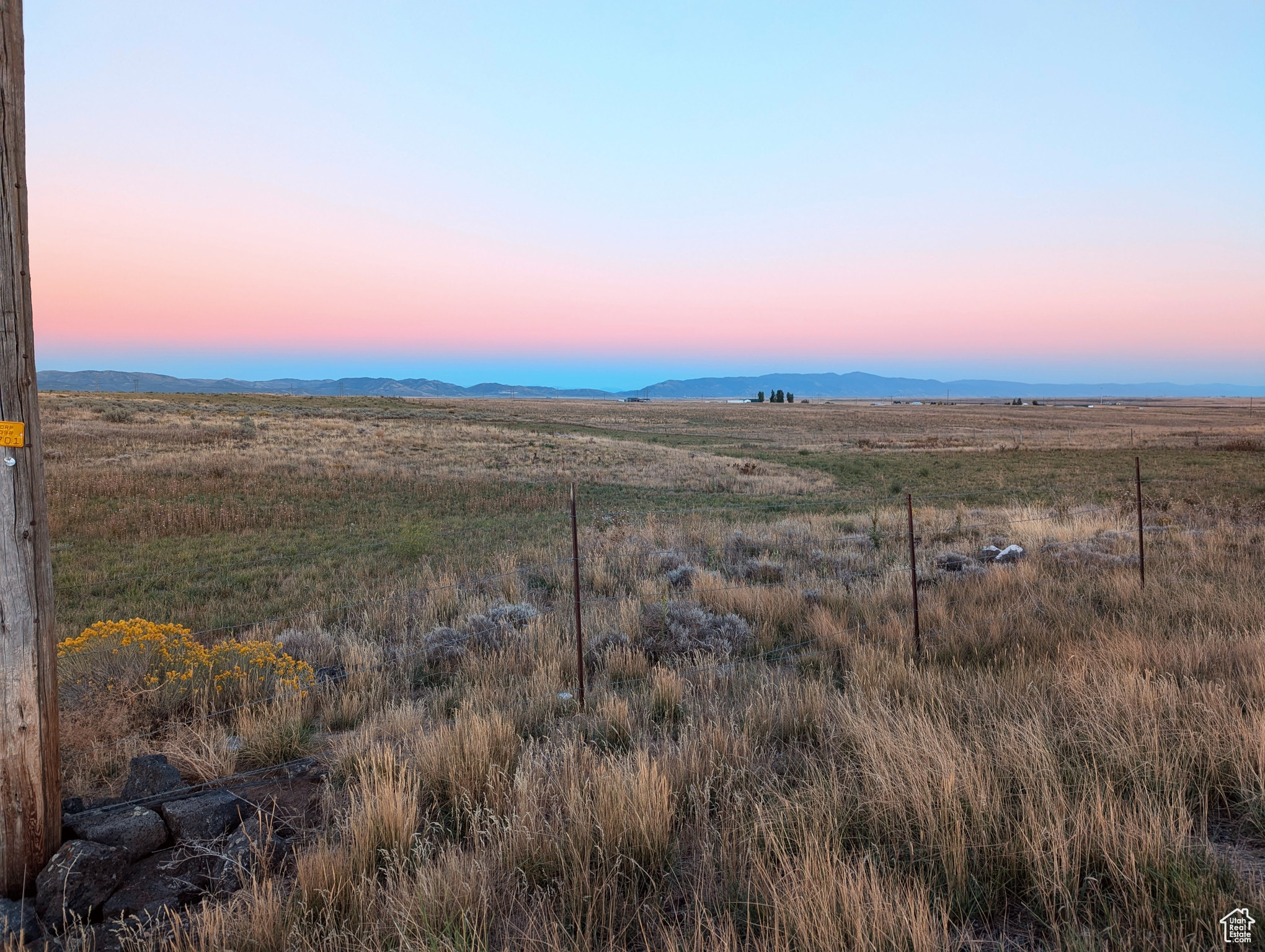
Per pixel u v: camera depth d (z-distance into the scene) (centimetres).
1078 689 473
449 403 11881
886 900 262
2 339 302
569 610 847
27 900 304
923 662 609
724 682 585
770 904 275
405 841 340
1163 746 381
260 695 593
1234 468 3266
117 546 1477
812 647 705
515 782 388
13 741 305
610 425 8756
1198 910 251
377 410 7619
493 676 633
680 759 402
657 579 1056
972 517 1698
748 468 3728
